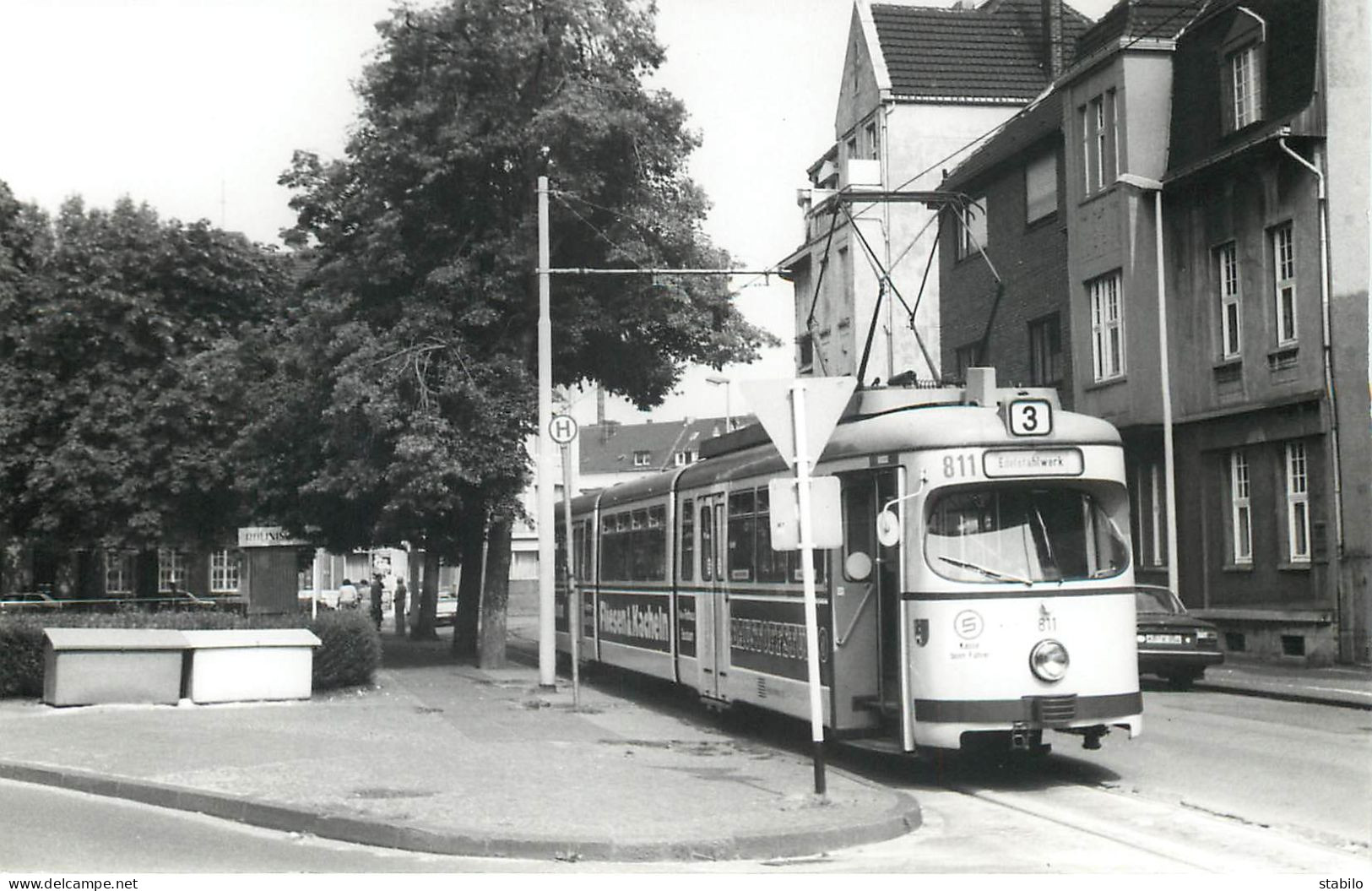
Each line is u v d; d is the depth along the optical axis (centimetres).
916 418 1221
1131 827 1010
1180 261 2761
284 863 891
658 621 1928
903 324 4228
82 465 3006
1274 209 2494
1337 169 2389
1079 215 3025
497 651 2520
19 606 2108
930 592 1177
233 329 3206
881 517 1162
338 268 2519
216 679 1778
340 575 6038
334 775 1180
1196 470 2698
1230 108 2656
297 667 1833
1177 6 2919
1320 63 2414
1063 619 1176
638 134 2434
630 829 944
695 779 1173
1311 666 2366
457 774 1188
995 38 4338
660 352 2653
